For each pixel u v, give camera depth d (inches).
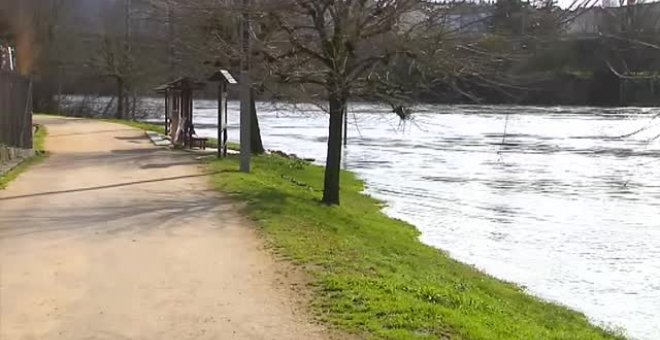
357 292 348.5
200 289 353.4
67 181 739.4
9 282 358.6
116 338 281.7
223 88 1012.5
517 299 496.1
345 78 724.7
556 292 552.4
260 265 404.8
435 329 297.9
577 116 3026.6
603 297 544.1
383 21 705.0
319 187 957.2
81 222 522.0
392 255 535.8
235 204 619.2
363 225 673.0
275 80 812.6
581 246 733.9
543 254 690.2
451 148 1913.1
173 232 494.6
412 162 1557.6
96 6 2529.5
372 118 2160.4
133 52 2377.0
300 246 462.6
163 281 366.9
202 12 942.4
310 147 1836.9
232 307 324.2
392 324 301.1
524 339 319.6
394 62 721.0
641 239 773.9
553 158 1679.4
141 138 1370.6
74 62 2480.3
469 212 929.5
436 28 695.7
